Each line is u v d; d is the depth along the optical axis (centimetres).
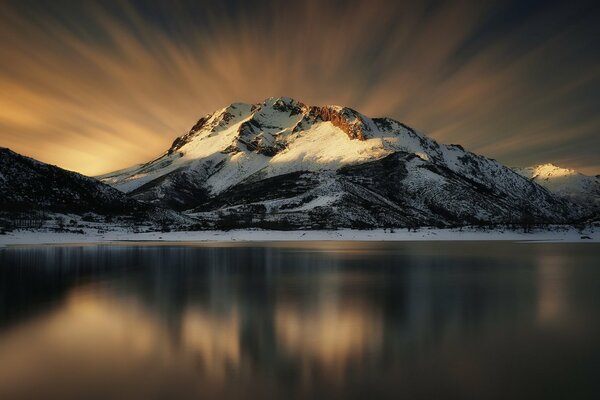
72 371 1620
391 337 2064
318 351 1853
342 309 2692
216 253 7319
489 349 1880
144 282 3862
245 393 1432
